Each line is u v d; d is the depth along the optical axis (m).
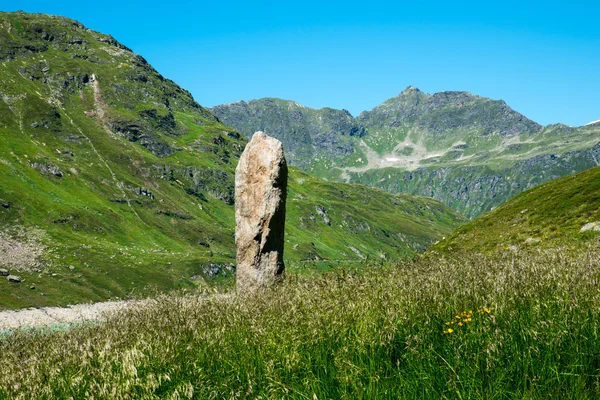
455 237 59.25
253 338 6.67
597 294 6.14
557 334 5.23
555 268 8.26
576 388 4.54
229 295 10.37
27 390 5.95
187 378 5.75
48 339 9.62
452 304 7.02
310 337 6.36
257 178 17.47
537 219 49.53
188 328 7.32
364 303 7.11
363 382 5.25
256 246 16.91
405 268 11.17
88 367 6.40
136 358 6.09
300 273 13.85
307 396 5.11
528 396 4.46
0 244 141.62
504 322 5.86
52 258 144.25
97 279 136.25
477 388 4.66
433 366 5.29
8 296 96.62
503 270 8.82
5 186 184.50
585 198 48.00
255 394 5.36
